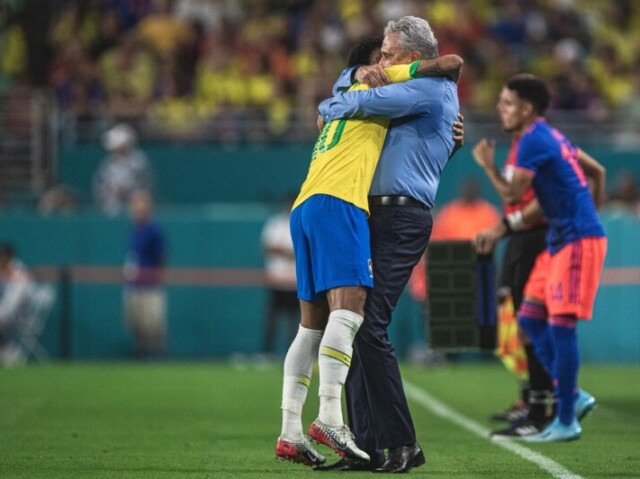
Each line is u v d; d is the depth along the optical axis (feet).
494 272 96.43
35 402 144.36
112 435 110.93
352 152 80.38
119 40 257.14
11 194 232.73
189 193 231.50
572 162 104.01
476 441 106.52
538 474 82.79
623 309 213.87
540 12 263.70
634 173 232.32
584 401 109.19
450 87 82.28
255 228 221.66
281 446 82.02
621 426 119.55
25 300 213.87
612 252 212.84
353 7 252.42
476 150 107.45
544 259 107.96
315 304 82.33
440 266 96.53
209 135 235.61
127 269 214.69
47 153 233.55
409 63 82.58
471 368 205.67
